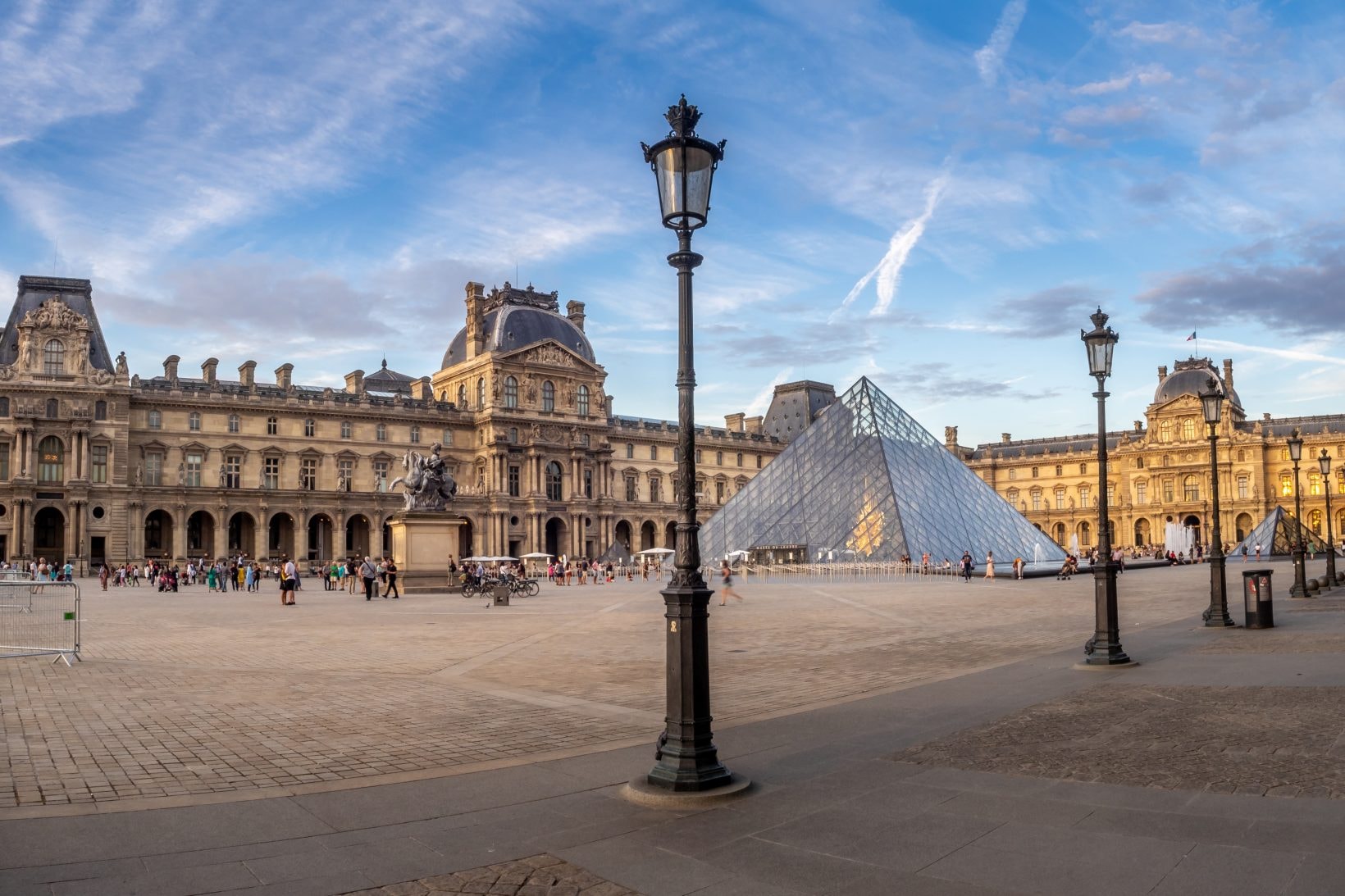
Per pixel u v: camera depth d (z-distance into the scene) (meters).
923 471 100.00
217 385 140.75
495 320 162.88
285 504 138.88
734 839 11.33
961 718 18.30
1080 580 85.06
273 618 47.97
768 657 28.75
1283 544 132.50
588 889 9.80
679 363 14.36
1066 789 13.14
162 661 28.97
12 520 121.62
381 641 34.88
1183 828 11.30
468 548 162.88
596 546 163.75
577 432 162.75
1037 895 9.42
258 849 11.02
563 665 27.36
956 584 78.38
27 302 130.75
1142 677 23.09
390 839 11.40
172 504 131.25
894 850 10.83
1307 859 10.12
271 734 17.42
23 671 26.45
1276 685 21.22
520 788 13.62
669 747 13.41
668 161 14.22
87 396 126.62
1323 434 197.00
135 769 14.78
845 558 91.31
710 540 102.38
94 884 9.90
